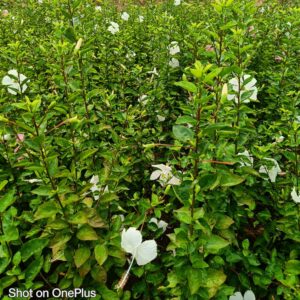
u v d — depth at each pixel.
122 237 0.69
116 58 1.47
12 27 1.81
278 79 1.20
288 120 1.02
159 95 1.27
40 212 0.69
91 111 1.04
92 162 0.99
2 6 2.50
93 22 1.62
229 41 0.94
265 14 1.91
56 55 0.97
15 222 0.76
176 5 2.14
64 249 0.75
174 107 1.32
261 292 0.83
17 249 0.89
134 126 1.23
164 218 1.06
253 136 1.01
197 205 0.81
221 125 0.61
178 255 0.69
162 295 0.86
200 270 0.68
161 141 1.31
